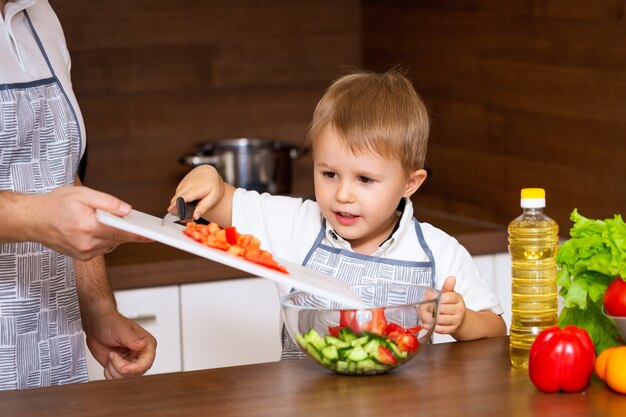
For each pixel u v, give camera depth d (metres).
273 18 3.58
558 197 2.87
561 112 2.82
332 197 1.93
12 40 1.92
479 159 3.17
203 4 3.50
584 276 1.62
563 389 1.48
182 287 2.76
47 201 1.65
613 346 1.63
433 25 3.30
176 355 2.78
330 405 1.45
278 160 3.27
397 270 1.98
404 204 2.02
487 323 1.87
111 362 2.00
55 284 1.96
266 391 1.52
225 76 3.55
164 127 3.50
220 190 2.04
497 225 3.11
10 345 1.91
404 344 1.56
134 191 3.48
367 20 3.63
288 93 3.63
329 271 2.00
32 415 1.45
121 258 2.78
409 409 1.42
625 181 2.63
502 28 3.01
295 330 1.60
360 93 1.93
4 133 1.86
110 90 3.43
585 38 2.71
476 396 1.47
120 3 3.40
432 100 3.36
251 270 1.51
